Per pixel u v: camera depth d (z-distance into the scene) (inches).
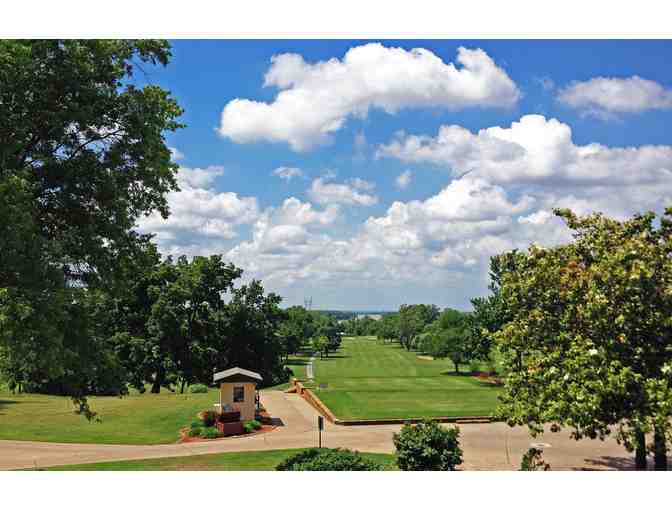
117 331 2294.5
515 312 740.7
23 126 693.3
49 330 607.8
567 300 673.6
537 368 658.2
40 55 700.0
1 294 584.1
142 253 852.6
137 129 792.3
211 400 1769.2
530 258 724.7
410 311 7027.6
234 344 2815.0
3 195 586.6
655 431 622.5
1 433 1224.8
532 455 740.7
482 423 1327.5
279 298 2940.5
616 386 567.2
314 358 5270.7
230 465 935.7
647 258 616.4
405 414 1434.5
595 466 896.3
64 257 692.1
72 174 754.2
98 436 1226.6
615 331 607.8
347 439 1188.5
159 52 839.1
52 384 1907.0
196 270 2598.4
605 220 712.4
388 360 4746.6
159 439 1213.7
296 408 1679.4
